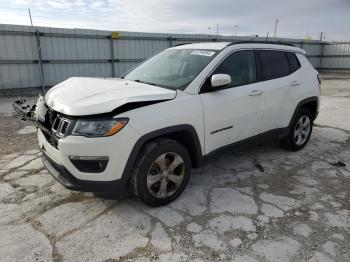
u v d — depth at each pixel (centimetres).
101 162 283
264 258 255
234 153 494
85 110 281
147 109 297
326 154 499
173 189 338
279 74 449
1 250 260
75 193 357
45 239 275
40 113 330
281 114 453
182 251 262
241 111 385
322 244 274
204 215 315
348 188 382
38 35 1205
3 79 1162
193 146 342
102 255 256
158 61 425
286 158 477
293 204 340
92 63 1379
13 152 494
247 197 354
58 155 297
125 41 1462
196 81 343
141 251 262
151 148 304
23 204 333
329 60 2548
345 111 845
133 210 322
